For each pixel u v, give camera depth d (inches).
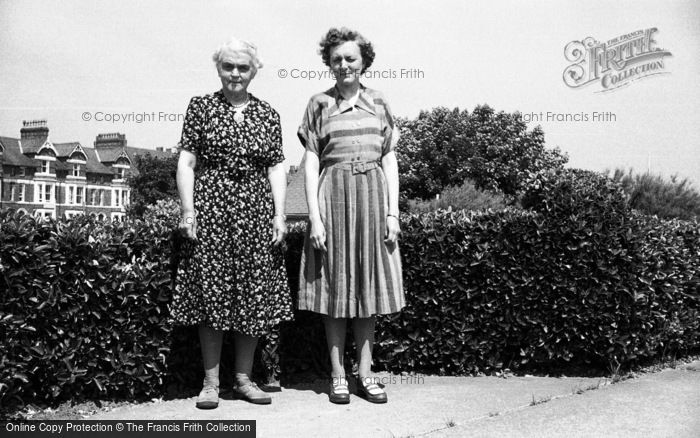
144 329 153.0
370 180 155.9
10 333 133.3
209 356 150.3
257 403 153.6
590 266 182.9
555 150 1668.3
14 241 132.8
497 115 1676.9
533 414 142.0
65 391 147.3
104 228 150.4
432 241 186.7
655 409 146.5
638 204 419.5
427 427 132.7
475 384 176.2
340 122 156.7
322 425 134.6
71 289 141.0
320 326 189.2
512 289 185.2
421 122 1667.1
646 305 187.6
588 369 193.5
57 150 1991.9
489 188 1553.9
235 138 147.9
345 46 155.4
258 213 149.9
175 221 167.2
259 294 148.3
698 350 232.5
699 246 226.4
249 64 149.6
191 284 145.6
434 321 189.0
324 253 156.3
